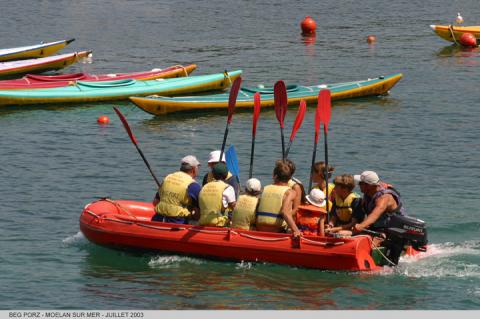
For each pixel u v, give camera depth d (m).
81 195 38.56
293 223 28.75
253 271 28.75
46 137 50.19
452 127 52.16
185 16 107.31
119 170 43.16
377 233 29.08
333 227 29.73
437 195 37.84
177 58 79.19
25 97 57.97
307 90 60.12
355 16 107.38
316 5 117.75
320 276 28.27
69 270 29.27
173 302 26.28
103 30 95.94
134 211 32.97
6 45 85.62
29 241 32.22
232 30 96.19
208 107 57.31
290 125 53.47
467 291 27.05
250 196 29.73
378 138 49.56
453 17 106.25
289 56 79.62
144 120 55.31
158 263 29.83
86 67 75.62
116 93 60.91
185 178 30.41
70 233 33.28
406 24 100.62
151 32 94.69
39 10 111.19
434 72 71.75
